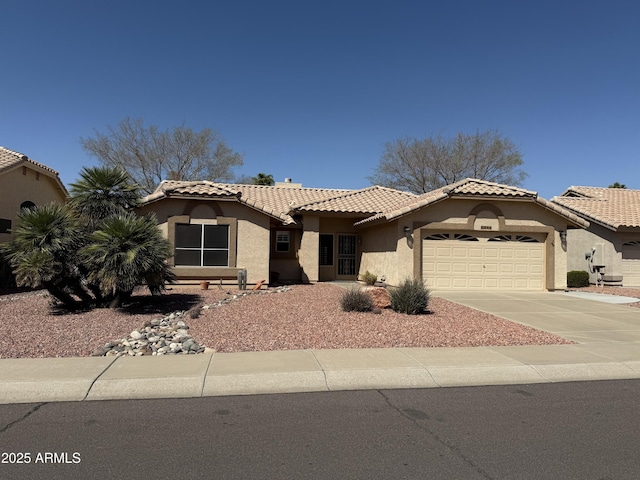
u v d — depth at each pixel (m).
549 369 7.54
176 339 8.88
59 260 11.33
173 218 17.80
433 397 6.32
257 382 6.66
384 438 4.92
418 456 4.50
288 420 5.41
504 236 18.92
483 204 18.66
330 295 15.66
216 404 5.94
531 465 4.34
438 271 18.50
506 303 15.02
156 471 4.17
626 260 22.91
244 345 8.67
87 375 6.73
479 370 7.39
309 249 21.09
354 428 5.19
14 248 11.56
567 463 4.38
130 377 6.68
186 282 17.80
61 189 23.47
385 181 40.66
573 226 20.16
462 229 18.50
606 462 4.41
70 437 4.89
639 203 25.16
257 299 14.38
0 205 18.33
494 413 5.71
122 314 11.55
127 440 4.82
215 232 18.17
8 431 5.04
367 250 21.95
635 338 9.89
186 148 39.78
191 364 7.38
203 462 4.35
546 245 19.03
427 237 18.50
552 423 5.39
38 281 10.97
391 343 9.00
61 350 8.27
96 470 4.18
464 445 4.76
